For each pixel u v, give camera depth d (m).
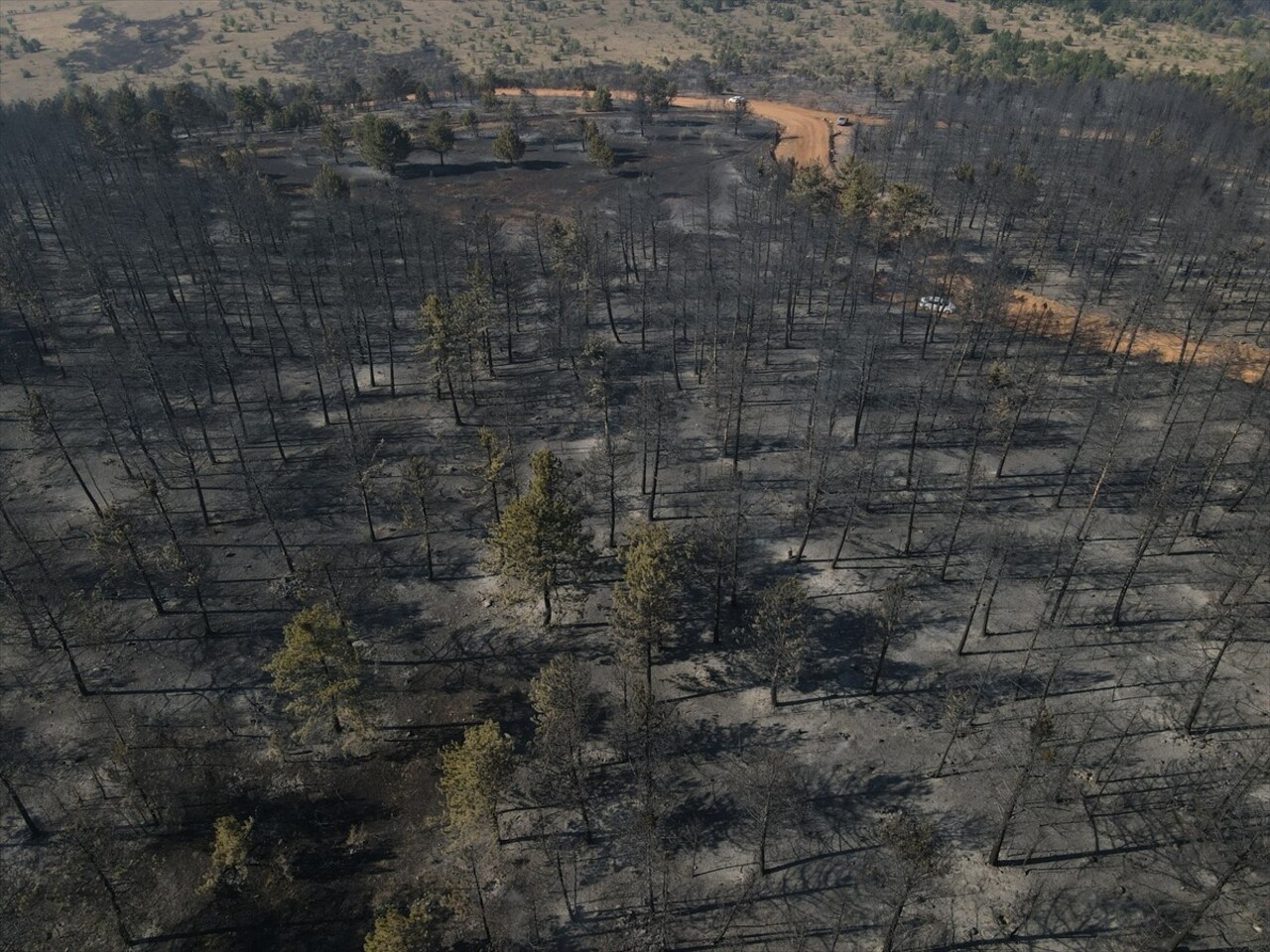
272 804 54.84
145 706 61.38
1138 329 100.38
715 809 53.09
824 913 47.22
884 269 122.19
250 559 74.44
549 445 88.06
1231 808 48.72
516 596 65.25
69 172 144.38
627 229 127.19
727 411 87.06
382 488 82.50
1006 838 49.94
